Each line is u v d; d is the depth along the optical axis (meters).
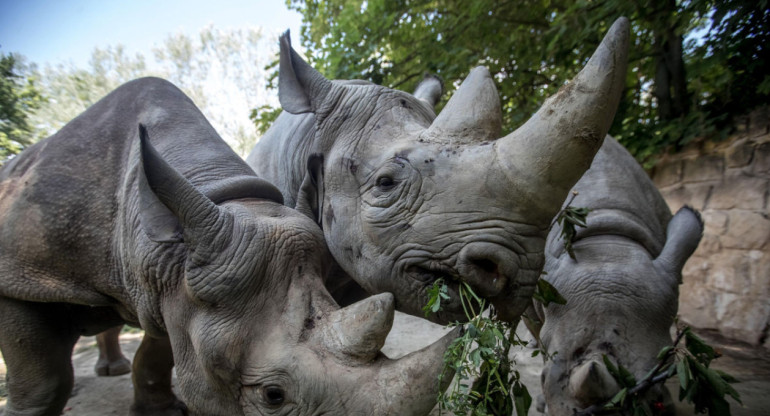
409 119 2.43
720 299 6.24
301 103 2.64
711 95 7.04
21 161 3.41
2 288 2.99
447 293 2.08
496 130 2.17
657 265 3.26
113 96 3.47
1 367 5.98
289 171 3.25
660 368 2.76
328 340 2.02
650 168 7.41
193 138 3.05
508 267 1.94
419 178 2.10
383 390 1.87
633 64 7.84
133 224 2.69
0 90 9.25
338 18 7.99
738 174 6.23
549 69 7.98
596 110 1.72
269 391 2.02
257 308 2.17
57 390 3.20
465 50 7.27
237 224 2.26
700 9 5.53
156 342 3.75
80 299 3.06
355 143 2.42
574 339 2.98
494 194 1.93
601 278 3.08
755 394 4.30
